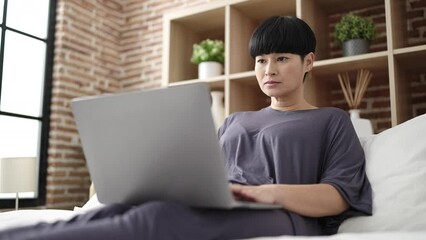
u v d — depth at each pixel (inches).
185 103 31.1
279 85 51.6
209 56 116.4
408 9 102.6
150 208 29.5
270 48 51.3
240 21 114.0
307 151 47.2
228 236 33.3
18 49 132.1
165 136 32.5
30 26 136.6
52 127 135.6
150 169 34.2
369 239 26.5
